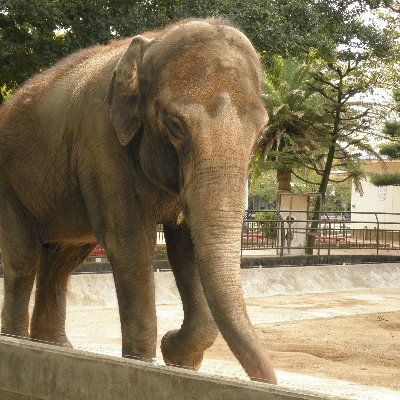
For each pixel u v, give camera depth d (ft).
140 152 19.92
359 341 35.29
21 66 53.78
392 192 120.88
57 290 27.14
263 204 186.60
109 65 21.74
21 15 49.90
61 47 52.26
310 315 43.83
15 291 25.85
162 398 12.35
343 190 191.01
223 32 18.65
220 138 16.97
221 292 15.69
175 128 17.88
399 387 25.57
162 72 18.65
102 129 20.90
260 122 17.61
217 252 16.19
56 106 23.12
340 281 57.98
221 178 16.70
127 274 20.85
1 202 25.40
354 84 101.86
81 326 38.22
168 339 22.29
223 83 17.67
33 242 25.32
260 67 18.95
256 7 53.98
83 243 25.43
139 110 19.48
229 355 30.66
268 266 60.95
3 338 15.57
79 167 21.70
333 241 81.46
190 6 52.31
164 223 21.72
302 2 58.90
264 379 14.26
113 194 20.75
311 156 111.75
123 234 20.77
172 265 22.39
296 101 106.11
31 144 23.82
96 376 13.47
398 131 100.83
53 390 14.24
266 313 44.24
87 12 52.42
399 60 94.73
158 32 20.74
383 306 48.98
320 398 10.55
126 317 20.90
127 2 53.31
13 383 15.07
